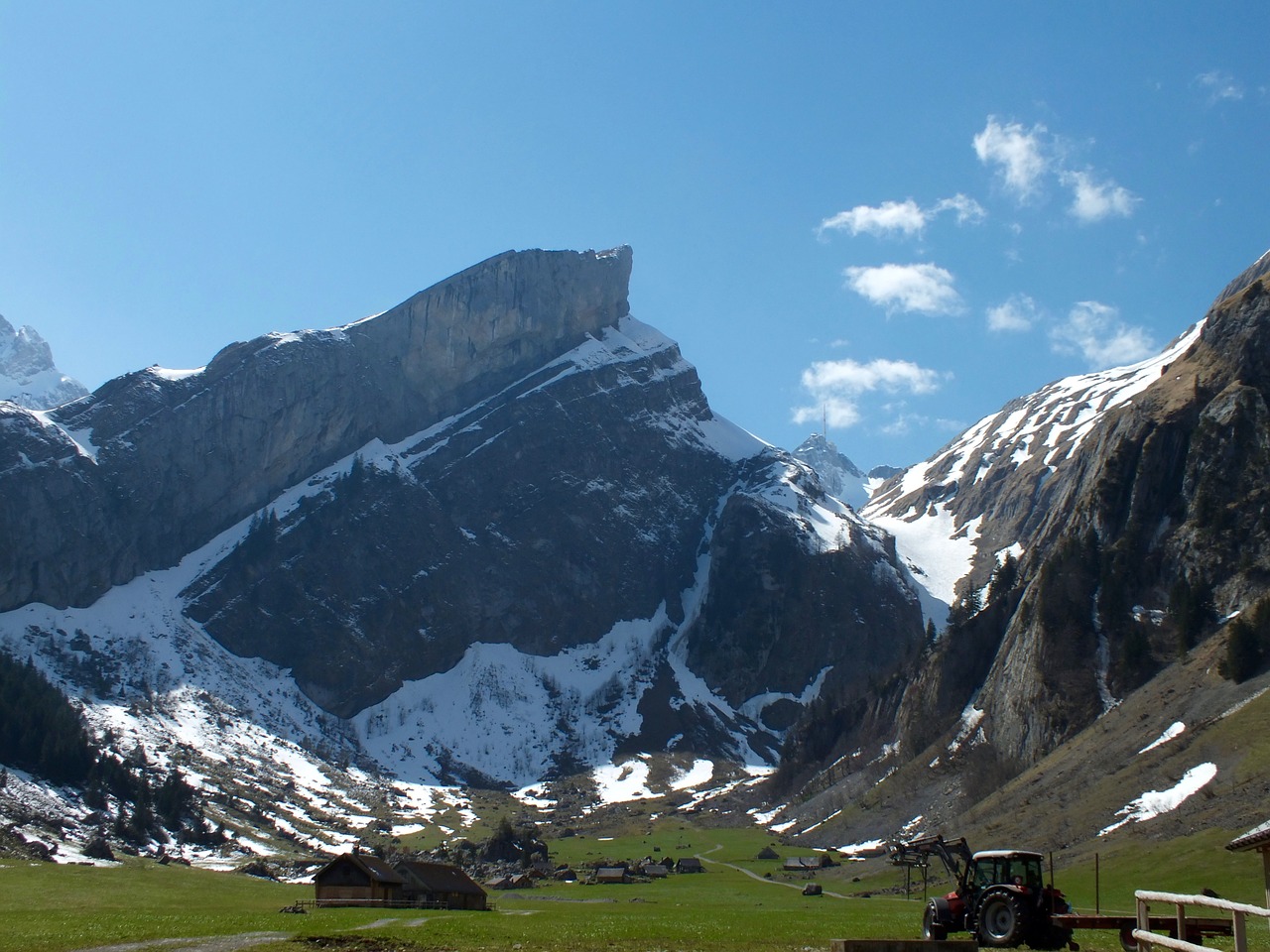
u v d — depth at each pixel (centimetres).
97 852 15488
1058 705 16550
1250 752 12125
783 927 7719
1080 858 11756
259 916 8869
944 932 5825
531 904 11894
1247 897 9181
